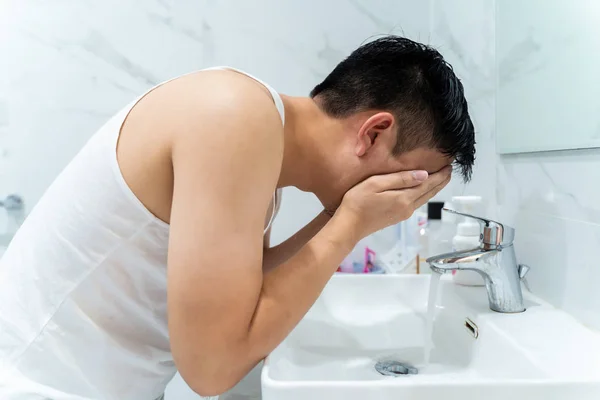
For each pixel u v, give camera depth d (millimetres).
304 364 747
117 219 530
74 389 574
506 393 471
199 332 444
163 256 558
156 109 514
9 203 1167
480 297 812
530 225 800
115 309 574
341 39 1199
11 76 1146
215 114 464
